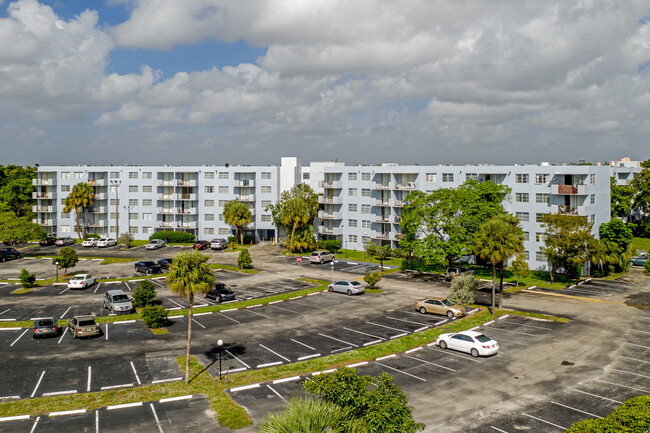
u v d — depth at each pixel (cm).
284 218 8306
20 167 12138
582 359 3195
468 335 3359
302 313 4462
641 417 1914
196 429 2311
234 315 4412
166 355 3338
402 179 8156
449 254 6234
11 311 4541
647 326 3938
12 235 7406
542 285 5631
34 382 2866
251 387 2788
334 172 8850
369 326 4022
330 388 2019
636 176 10019
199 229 9669
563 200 6469
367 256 7888
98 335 3781
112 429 2314
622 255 6362
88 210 9744
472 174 7362
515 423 2327
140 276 6225
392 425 1861
